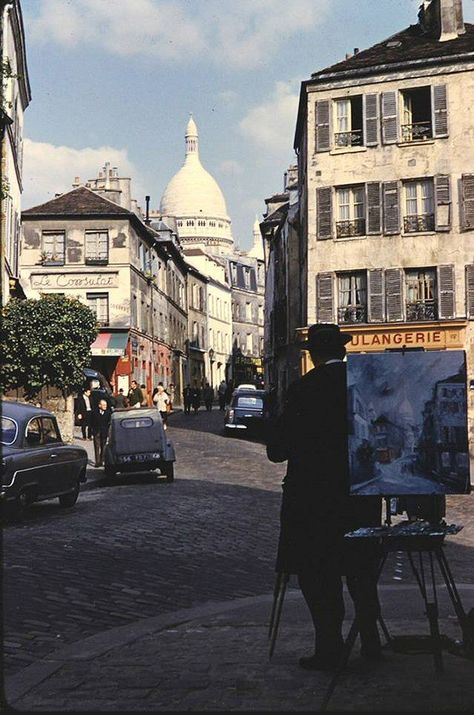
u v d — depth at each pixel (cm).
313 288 3506
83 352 2884
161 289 6100
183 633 709
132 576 966
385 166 3406
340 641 595
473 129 3294
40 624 761
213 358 8700
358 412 579
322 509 607
